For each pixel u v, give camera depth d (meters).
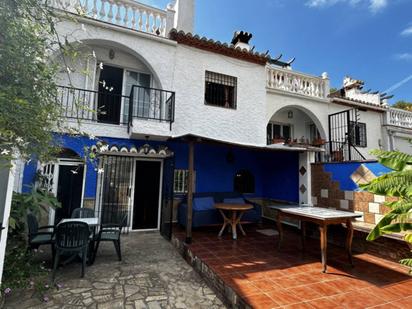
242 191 9.76
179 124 8.20
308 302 3.50
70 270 4.86
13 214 4.64
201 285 4.53
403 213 3.32
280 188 9.01
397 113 13.06
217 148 9.23
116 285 4.27
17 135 2.49
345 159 10.69
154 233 7.88
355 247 6.02
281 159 9.05
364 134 11.98
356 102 11.53
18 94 2.49
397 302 3.55
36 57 2.77
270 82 10.29
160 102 7.69
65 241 4.54
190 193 6.32
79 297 3.83
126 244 6.71
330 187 7.09
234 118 9.10
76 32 7.03
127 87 8.30
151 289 4.20
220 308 3.75
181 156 8.61
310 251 5.90
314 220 4.96
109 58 7.95
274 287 3.95
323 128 10.87
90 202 7.17
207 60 8.86
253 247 6.13
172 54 8.32
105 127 7.36
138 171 8.10
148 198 8.20
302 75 10.84
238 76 9.36
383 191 3.33
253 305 3.38
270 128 11.70
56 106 3.16
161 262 5.50
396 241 5.12
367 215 6.02
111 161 7.64
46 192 5.37
